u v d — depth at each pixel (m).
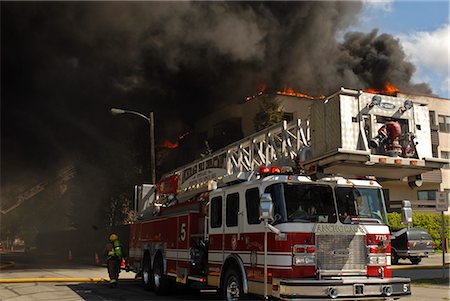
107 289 10.68
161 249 9.82
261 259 6.38
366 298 5.95
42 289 10.46
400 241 16.08
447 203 11.59
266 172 6.86
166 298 9.19
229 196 7.43
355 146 6.76
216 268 7.55
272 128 9.06
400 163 6.83
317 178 7.07
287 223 6.12
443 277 11.65
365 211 6.64
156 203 12.23
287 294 5.73
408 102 7.18
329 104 7.03
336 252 6.20
